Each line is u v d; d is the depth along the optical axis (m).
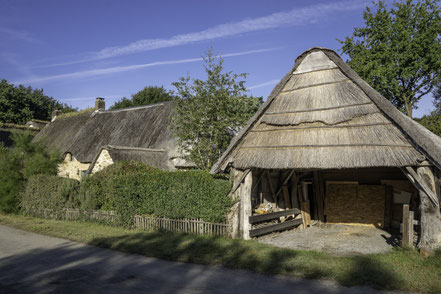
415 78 26.58
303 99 10.73
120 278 6.80
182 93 16.28
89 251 9.22
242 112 16.47
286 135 10.41
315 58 11.07
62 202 14.76
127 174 12.88
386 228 13.45
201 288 6.20
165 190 11.51
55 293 5.92
